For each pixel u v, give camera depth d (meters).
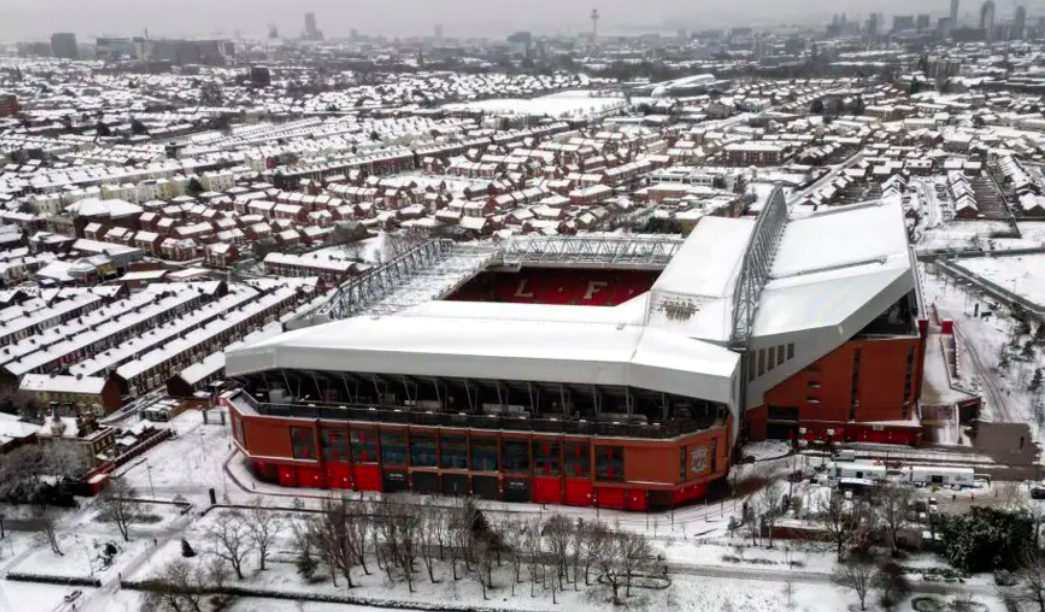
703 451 150.38
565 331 166.25
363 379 164.62
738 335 164.25
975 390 191.50
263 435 164.25
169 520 157.12
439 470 158.50
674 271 190.62
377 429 158.88
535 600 130.88
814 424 171.75
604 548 132.88
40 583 141.25
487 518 149.25
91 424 179.62
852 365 166.38
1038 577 119.75
